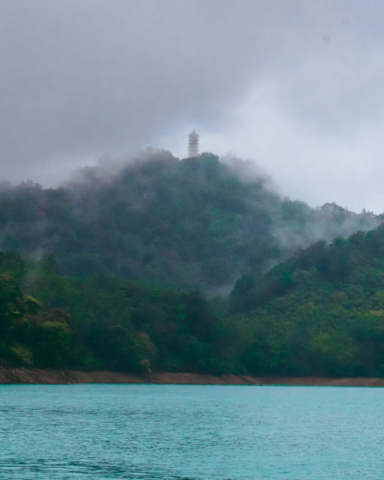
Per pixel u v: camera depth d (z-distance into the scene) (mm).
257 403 97875
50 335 124750
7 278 124312
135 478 35469
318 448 48656
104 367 141250
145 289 182750
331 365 186375
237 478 36281
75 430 54969
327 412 84000
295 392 138750
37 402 81188
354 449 48438
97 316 150250
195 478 35938
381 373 182625
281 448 48219
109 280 182250
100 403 83938
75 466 38438
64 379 128000
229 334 177375
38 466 38094
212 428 60438
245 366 178250
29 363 121688
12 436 49844
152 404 86688
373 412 85125
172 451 45219
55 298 146875
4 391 100875
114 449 45312
